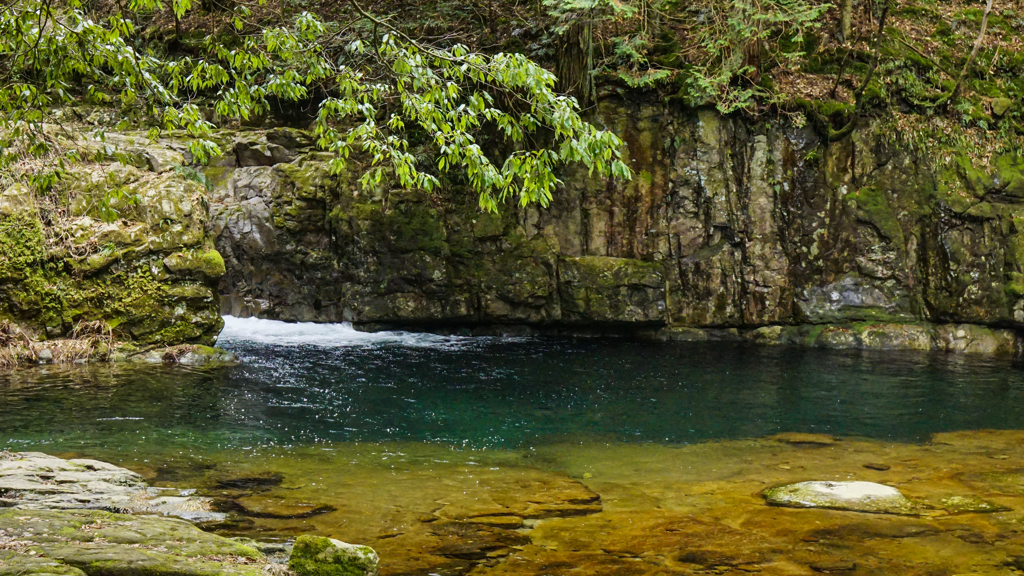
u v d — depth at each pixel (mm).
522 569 4559
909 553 4895
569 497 5969
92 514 4656
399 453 7266
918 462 7191
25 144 11203
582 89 14516
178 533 4387
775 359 12656
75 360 11031
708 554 4840
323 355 12172
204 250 12000
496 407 9234
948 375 11500
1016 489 6301
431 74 4980
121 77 4812
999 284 13922
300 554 4148
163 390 9523
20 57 4711
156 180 12156
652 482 6445
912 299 14344
